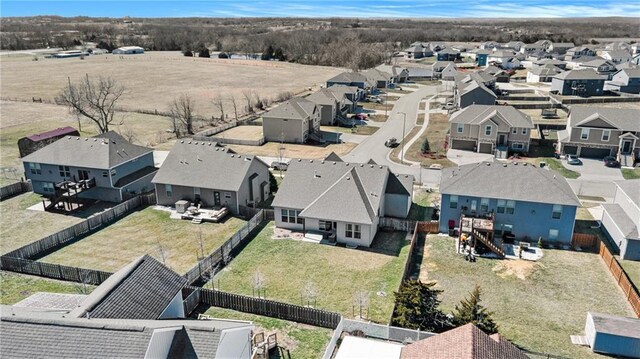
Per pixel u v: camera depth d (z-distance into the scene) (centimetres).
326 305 3247
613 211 4219
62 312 2308
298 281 3566
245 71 15712
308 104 8012
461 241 4047
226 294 3142
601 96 10706
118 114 9381
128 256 3912
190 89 12344
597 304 3272
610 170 6084
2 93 11544
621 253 3878
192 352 1980
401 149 7219
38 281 3494
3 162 6353
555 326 3031
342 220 4116
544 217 4106
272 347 2745
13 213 4769
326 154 6994
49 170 5153
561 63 13750
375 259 3909
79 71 15388
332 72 15612
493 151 6888
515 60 15400
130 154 5309
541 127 8044
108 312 2236
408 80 14262
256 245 4147
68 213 4775
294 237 4297
